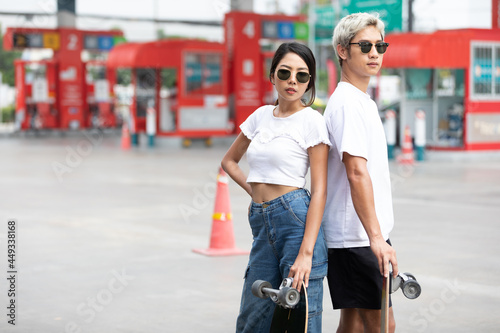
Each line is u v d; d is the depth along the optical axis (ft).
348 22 12.13
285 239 11.71
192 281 21.15
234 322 17.31
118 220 31.91
